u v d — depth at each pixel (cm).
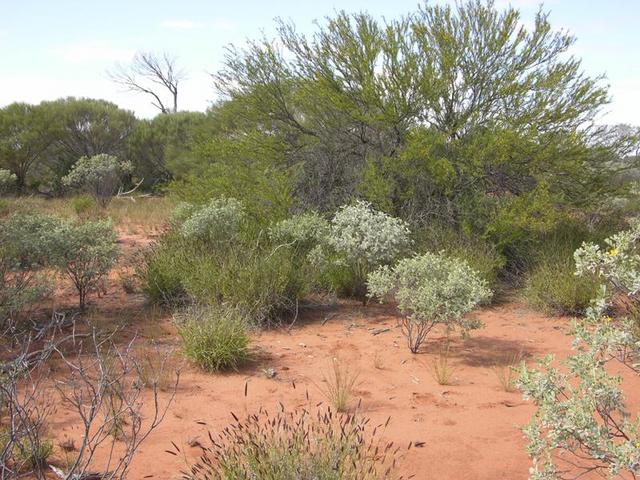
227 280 716
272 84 1039
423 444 407
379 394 499
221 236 868
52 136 2500
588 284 716
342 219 792
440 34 941
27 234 740
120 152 2648
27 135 2373
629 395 481
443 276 632
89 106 2602
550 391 305
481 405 475
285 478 313
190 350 557
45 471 362
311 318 735
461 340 645
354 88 961
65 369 534
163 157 2506
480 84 966
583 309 723
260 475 318
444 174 880
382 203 898
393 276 655
